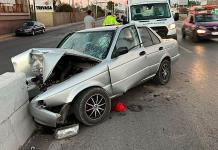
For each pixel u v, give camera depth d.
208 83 7.98
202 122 5.33
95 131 5.17
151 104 6.44
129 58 6.25
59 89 4.98
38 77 5.68
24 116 4.93
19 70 5.82
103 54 6.04
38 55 5.63
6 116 4.26
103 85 5.63
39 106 4.92
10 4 40.50
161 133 4.95
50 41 24.98
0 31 36.94
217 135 4.80
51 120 4.88
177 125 5.25
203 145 4.49
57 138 4.94
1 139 4.07
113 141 4.76
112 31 6.46
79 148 4.60
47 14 57.44
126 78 6.15
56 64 5.39
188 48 15.16
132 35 6.78
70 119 5.63
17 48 20.77
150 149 4.43
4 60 14.82
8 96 4.35
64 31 40.59
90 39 6.55
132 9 15.00
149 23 14.01
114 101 6.72
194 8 19.31
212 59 11.66
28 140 4.96
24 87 5.00
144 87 7.74
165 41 8.00
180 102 6.49
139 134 4.96
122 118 5.70
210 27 16.91
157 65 7.48
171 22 14.05
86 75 5.36
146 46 7.11
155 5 14.86
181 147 4.46
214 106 6.14
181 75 9.04
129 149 4.47
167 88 7.60
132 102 6.62
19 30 34.50
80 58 5.71
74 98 5.24
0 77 4.73
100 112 5.52
